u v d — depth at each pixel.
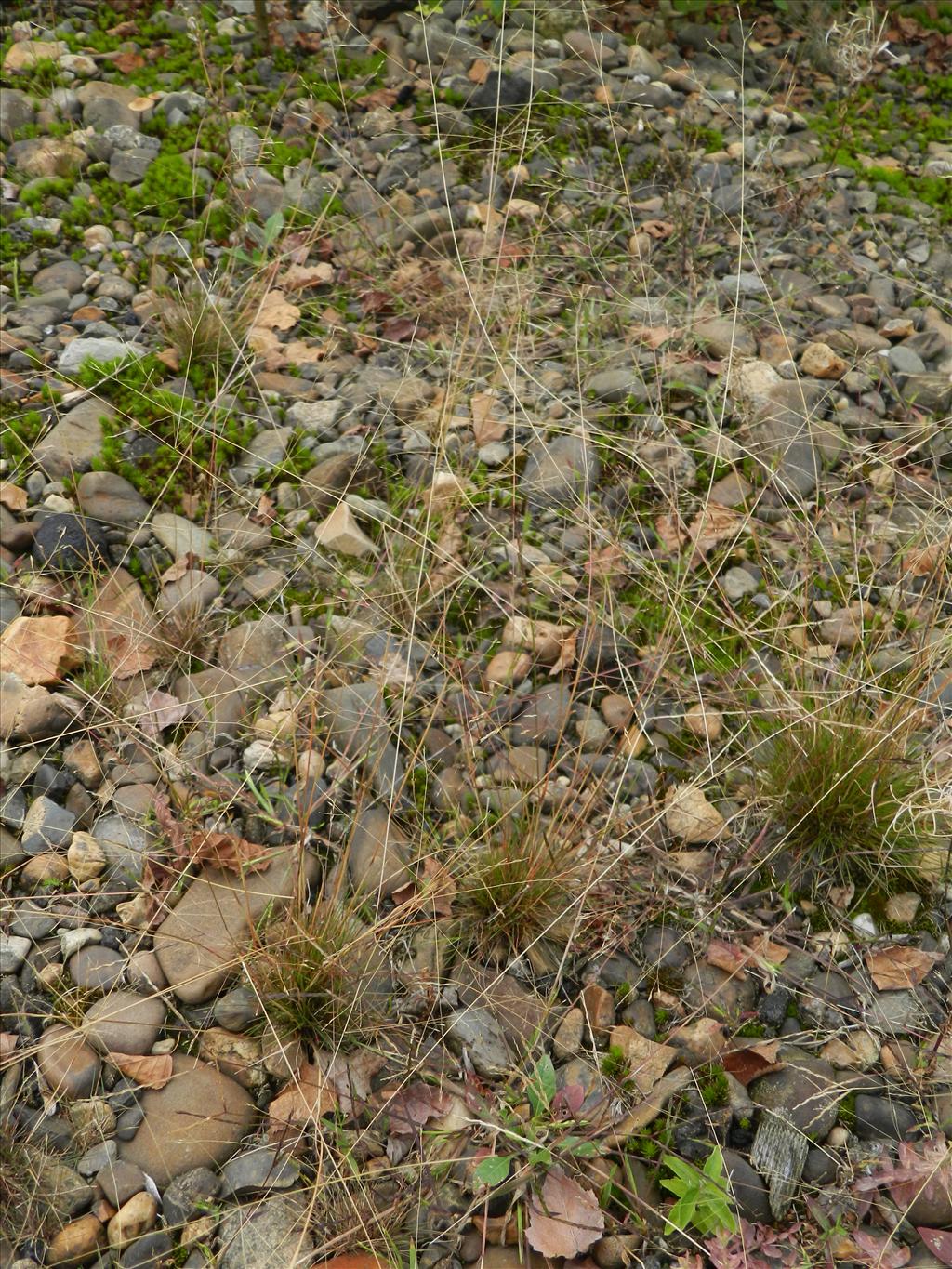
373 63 1.50
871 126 1.54
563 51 1.54
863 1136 0.70
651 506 1.03
